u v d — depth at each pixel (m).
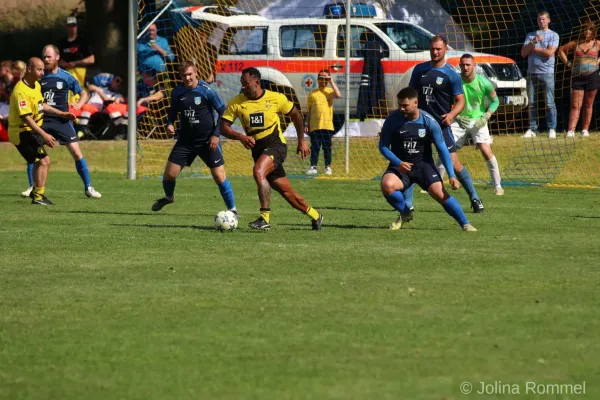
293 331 19.70
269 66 70.00
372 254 29.55
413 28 68.38
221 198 50.06
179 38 73.69
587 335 19.30
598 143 65.81
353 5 69.31
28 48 92.62
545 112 66.94
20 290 24.16
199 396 15.70
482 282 24.64
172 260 28.72
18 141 45.84
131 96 63.47
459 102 41.38
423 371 16.94
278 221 39.41
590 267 26.95
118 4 83.62
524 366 17.20
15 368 17.31
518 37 74.81
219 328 20.02
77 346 18.72
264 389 16.02
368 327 19.97
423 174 35.47
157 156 70.12
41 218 40.47
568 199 50.03
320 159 68.69
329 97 63.47
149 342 18.97
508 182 60.28
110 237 34.03
